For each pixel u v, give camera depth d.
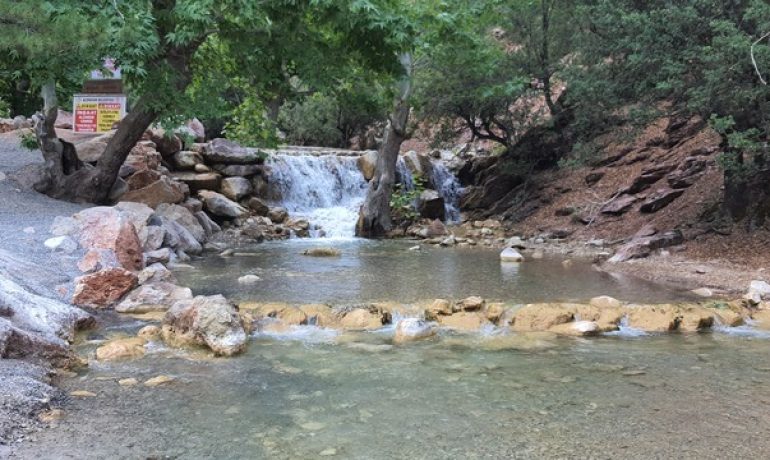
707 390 5.03
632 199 14.72
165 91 11.45
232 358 5.85
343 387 5.11
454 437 4.14
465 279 9.59
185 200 14.56
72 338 6.20
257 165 17.38
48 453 3.78
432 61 17.41
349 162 19.77
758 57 8.85
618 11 10.83
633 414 4.53
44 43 8.42
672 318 7.08
